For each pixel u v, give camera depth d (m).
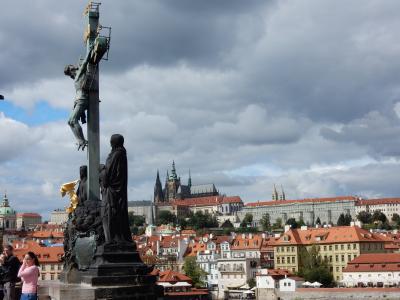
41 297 29.47
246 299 183.75
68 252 35.03
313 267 187.50
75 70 39.28
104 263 30.59
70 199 38.06
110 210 31.44
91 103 37.19
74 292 27.92
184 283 148.38
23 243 164.00
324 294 161.12
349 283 183.50
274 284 173.62
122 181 31.80
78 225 34.69
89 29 37.47
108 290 28.53
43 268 145.25
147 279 30.69
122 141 32.22
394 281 176.00
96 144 37.00
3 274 27.58
